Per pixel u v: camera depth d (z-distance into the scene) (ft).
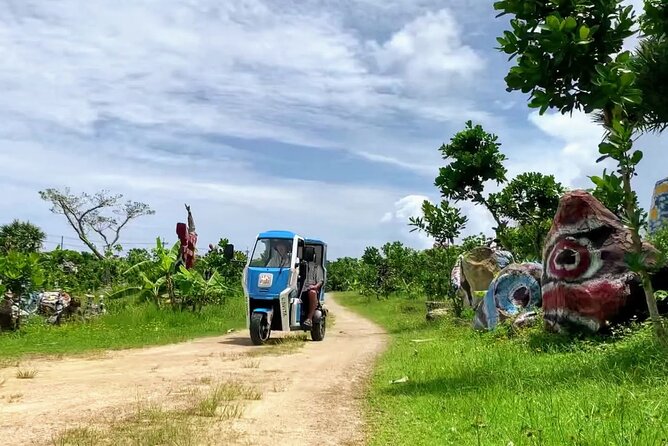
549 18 25.50
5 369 34.71
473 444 16.12
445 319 66.08
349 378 31.58
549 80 26.84
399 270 147.74
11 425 19.75
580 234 35.37
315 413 22.26
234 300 90.02
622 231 34.88
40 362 38.14
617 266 33.96
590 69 26.66
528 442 15.49
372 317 101.14
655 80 32.96
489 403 20.62
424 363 33.83
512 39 27.02
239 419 20.94
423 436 17.94
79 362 38.27
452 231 73.61
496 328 42.55
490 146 67.97
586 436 15.03
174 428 19.02
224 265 111.55
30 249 164.86
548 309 36.42
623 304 33.22
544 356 31.73
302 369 35.09
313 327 55.26
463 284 69.46
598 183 26.76
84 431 18.40
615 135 26.27
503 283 46.52
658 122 34.09
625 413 17.04
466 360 32.40
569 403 19.13
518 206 68.23
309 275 58.85
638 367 23.43
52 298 71.05
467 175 67.56
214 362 38.22
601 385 21.59
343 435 18.92
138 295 81.35
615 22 26.61
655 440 14.28
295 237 54.65
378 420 20.99
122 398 25.04
